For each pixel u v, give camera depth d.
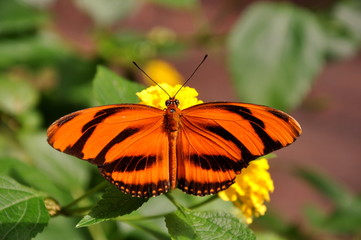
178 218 0.51
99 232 0.58
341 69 1.69
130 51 0.69
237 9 1.59
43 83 0.75
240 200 0.53
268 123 0.50
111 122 0.51
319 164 1.35
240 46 0.64
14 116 0.65
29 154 0.61
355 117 1.51
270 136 0.50
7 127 0.65
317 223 0.70
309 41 0.64
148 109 0.51
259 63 0.64
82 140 0.50
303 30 0.64
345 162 1.38
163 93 0.53
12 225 0.51
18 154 0.61
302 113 1.51
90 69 0.67
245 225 0.51
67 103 0.66
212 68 1.54
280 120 0.50
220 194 0.53
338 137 1.45
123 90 0.55
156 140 0.51
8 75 0.69
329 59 0.71
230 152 0.51
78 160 0.61
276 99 0.64
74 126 0.50
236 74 0.64
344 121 1.50
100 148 0.50
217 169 0.51
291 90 0.64
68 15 1.37
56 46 0.67
